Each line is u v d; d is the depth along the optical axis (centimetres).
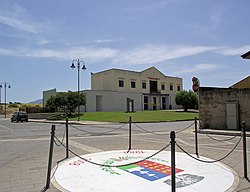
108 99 5578
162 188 579
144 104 6419
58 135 1714
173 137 514
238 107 1730
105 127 2453
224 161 838
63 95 4362
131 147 1163
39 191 573
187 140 1359
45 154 1008
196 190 565
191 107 5441
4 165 822
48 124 3269
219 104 1811
